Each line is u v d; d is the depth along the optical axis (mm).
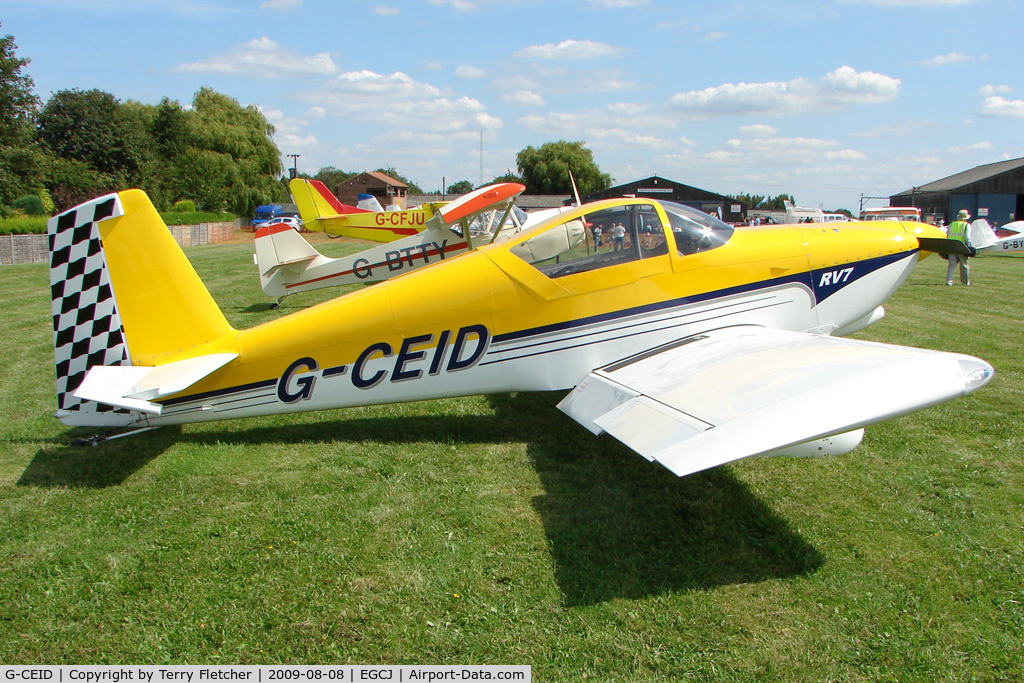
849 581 3000
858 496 3822
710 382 3551
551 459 4480
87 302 4434
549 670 2488
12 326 9875
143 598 2982
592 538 3422
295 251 11492
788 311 5066
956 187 43750
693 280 4777
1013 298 10734
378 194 77188
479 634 2701
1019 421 4949
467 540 3420
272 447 4773
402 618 2811
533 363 4707
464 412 5496
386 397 4754
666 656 2549
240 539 3475
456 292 4586
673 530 3490
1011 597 2857
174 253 4488
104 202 4344
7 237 22859
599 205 4680
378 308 4613
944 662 2484
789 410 2893
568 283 4602
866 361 3219
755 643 2613
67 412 4652
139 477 4262
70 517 3727
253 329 4688
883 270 5285
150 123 56156
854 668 2471
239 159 58469
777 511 3666
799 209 44312
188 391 4691
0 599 2979
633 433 3227
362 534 3502
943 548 3256
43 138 45812
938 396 2914
